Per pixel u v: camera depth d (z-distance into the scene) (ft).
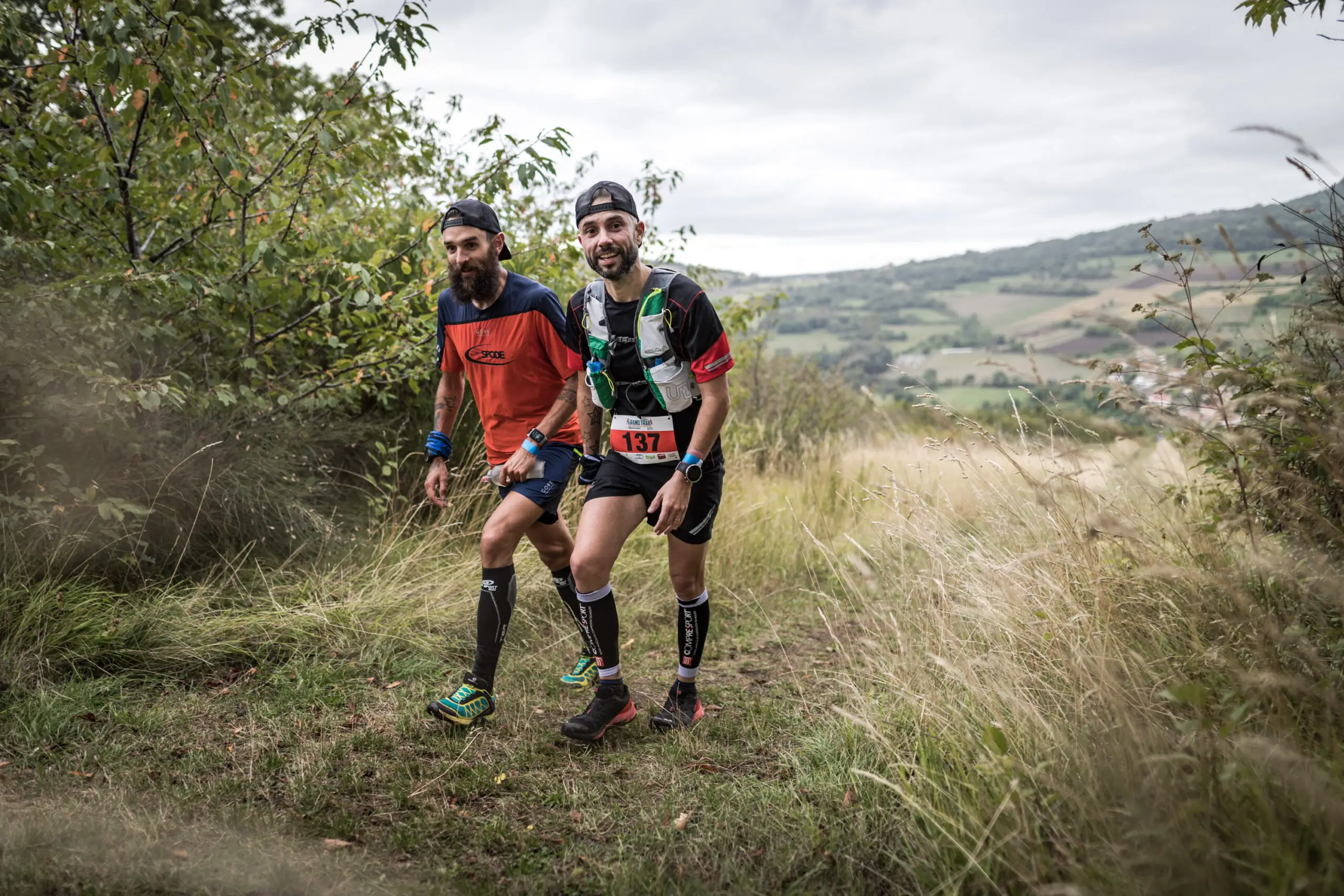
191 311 15.40
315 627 13.09
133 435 13.88
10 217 13.50
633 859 7.73
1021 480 11.86
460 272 10.73
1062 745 7.59
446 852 7.90
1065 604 9.42
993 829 7.00
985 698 8.53
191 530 14.14
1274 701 6.97
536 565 15.83
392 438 18.49
